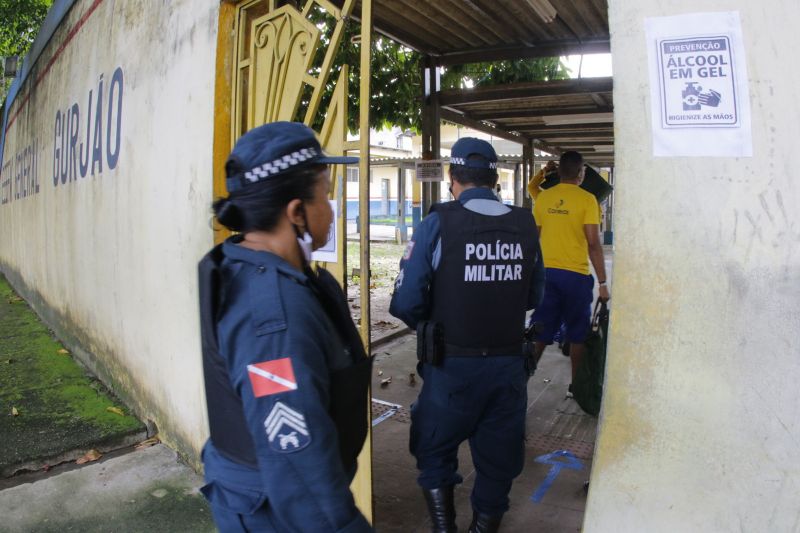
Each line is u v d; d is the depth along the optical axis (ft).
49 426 14.11
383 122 25.75
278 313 3.90
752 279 4.97
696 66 5.10
